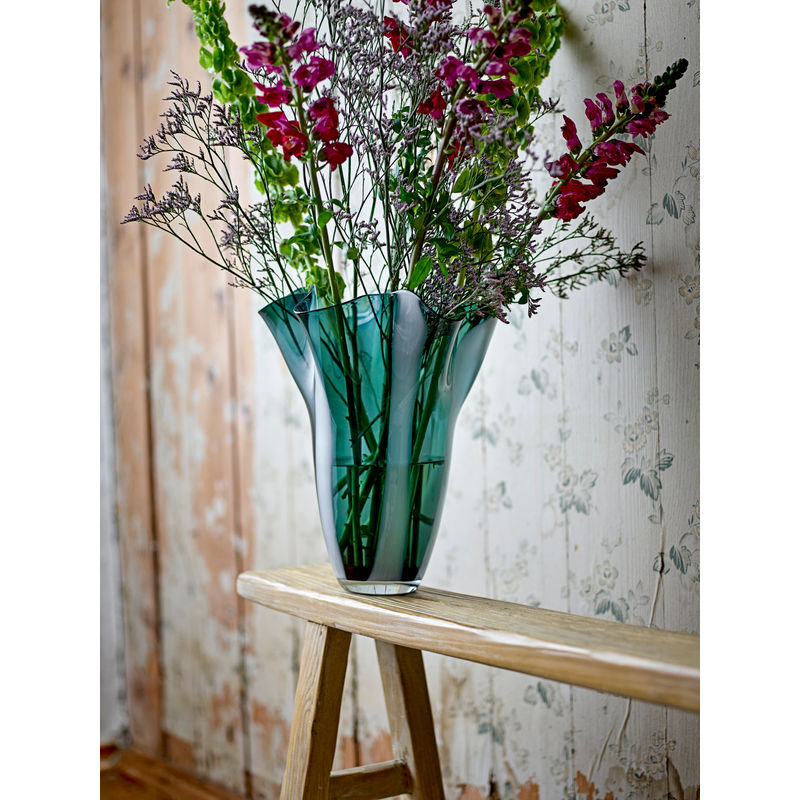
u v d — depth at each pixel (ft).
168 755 6.66
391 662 3.66
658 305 3.45
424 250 3.27
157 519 6.66
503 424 4.07
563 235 3.79
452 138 3.13
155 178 6.46
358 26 3.11
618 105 3.22
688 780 3.42
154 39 6.36
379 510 3.13
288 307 3.34
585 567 3.75
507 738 4.12
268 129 3.34
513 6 2.80
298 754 3.38
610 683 2.36
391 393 3.07
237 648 5.94
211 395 6.06
